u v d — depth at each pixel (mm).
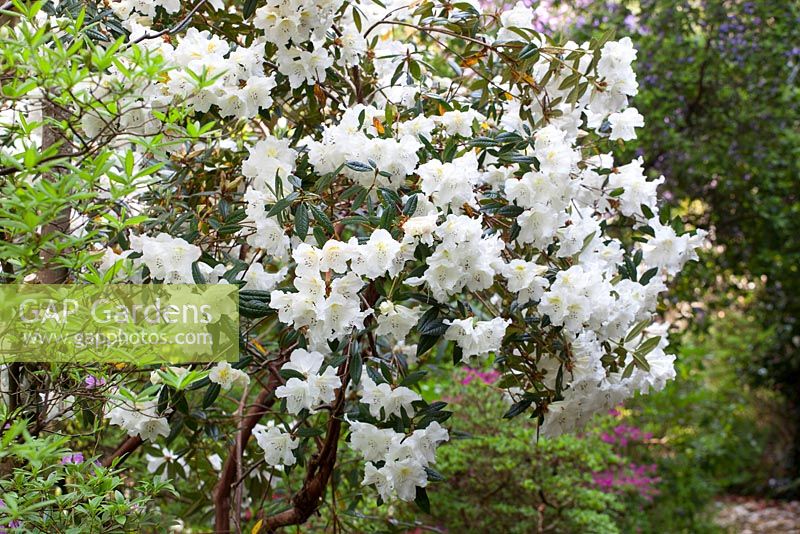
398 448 1551
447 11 1938
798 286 5270
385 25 2361
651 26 4203
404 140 1557
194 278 1512
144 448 2107
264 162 1596
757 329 6789
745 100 4379
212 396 1641
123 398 1439
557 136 1659
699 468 5727
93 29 1563
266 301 1566
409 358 2266
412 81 1961
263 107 1679
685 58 4203
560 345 1679
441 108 1852
